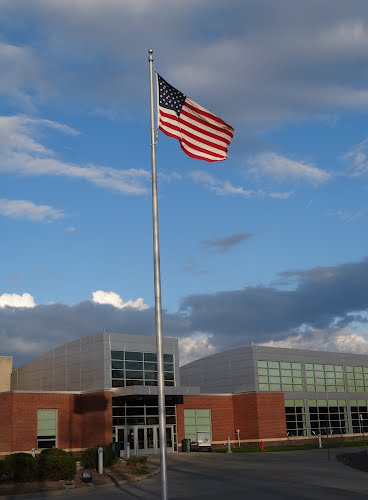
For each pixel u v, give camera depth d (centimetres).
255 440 5766
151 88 1819
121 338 5275
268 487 2358
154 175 1727
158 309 1617
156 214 1692
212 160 1928
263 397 5894
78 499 2161
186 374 7006
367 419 7150
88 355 5291
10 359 6228
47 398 4809
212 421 5769
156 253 1661
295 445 5928
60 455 2817
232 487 2411
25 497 2250
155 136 1770
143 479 2861
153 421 5219
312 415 6544
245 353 6431
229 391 6494
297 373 6662
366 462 3422
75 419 4950
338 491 2159
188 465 3625
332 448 5484
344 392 7000
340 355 7162
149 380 5359
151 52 1853
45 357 5791
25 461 2619
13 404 4600
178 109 1902
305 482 2498
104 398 4912
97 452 3125
